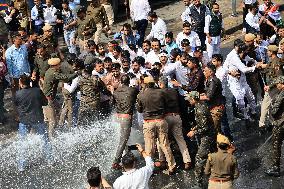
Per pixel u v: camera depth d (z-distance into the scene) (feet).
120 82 40.73
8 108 53.26
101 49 48.49
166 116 37.58
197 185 35.42
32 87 41.32
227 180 31.37
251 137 42.37
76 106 44.75
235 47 42.52
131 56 50.42
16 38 49.67
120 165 38.83
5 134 47.29
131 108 38.60
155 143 37.91
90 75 42.78
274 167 36.73
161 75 40.34
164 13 81.76
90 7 59.11
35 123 40.93
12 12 63.36
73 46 61.21
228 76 43.50
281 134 36.04
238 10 76.38
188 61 40.93
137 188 29.89
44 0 71.72
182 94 41.57
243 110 43.93
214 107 38.65
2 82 49.65
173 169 37.73
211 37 56.03
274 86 38.32
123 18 80.53
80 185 37.81
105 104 43.78
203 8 57.62
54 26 64.90
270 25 58.90
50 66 42.98
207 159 31.94
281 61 41.88
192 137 38.47
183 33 52.60
